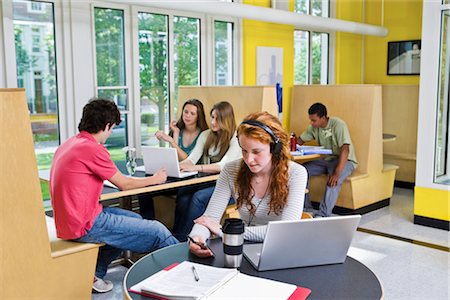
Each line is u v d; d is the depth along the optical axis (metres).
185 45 5.76
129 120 5.25
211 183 4.36
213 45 6.00
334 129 5.38
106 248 3.41
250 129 2.18
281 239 1.81
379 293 1.67
